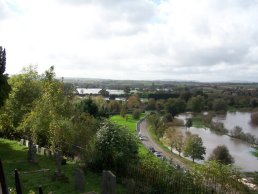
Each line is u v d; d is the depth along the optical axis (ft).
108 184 64.34
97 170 84.38
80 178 69.51
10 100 114.21
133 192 68.44
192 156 266.36
